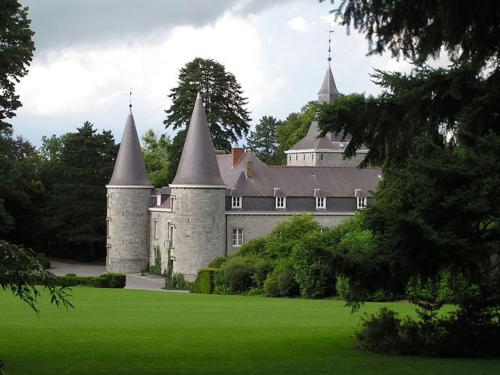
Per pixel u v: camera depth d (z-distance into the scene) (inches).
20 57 1653.5
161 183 4003.4
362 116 759.7
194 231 2684.5
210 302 1460.4
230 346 823.7
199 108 2738.7
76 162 3378.4
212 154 2728.8
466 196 673.0
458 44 633.0
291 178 2891.2
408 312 1181.7
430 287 951.6
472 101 701.9
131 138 3083.2
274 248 2036.2
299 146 3873.0
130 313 1193.4
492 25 595.8
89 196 3376.0
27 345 826.2
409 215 666.2
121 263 3053.6
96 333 930.1
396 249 679.1
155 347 813.9
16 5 1091.3
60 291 679.1
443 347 757.3
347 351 788.0
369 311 1230.9
